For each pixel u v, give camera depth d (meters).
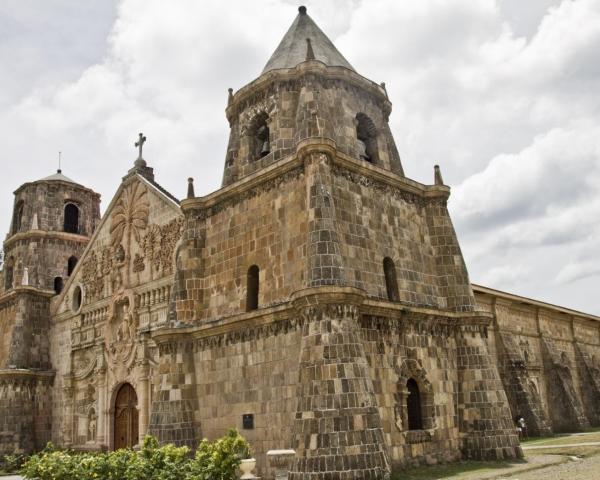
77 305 40.81
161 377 26.45
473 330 26.48
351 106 27.78
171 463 18.05
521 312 43.81
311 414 19.12
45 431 39.94
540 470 20.28
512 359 38.66
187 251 27.83
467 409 25.34
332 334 19.83
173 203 33.31
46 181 47.28
